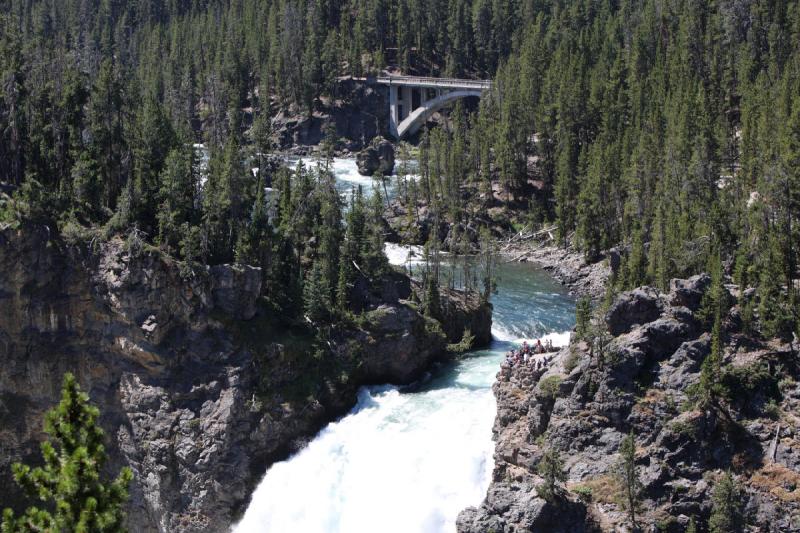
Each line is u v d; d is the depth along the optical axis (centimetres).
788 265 10281
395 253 16912
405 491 9219
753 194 14025
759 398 8244
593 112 19888
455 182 18950
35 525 4253
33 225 10400
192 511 9750
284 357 10188
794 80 16800
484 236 16588
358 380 10706
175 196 10881
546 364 9225
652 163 15975
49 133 11850
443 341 11506
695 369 8362
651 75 19950
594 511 7881
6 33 15088
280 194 12625
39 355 10462
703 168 14700
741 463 7931
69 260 10431
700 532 7750
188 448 9775
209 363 10062
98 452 4375
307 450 9962
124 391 10269
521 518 7794
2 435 10462
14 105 11581
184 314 10131
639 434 8206
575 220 17850
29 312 10406
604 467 8131
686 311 8644
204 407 9925
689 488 7856
